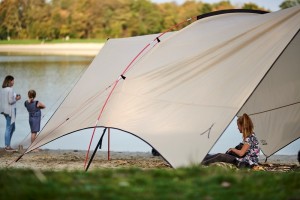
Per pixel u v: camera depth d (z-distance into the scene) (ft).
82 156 60.85
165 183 26.63
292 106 53.26
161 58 45.21
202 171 29.14
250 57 41.34
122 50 53.62
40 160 57.11
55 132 48.19
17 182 25.98
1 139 78.69
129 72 45.96
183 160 38.22
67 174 28.04
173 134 40.01
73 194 24.22
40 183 25.76
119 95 44.93
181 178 28.02
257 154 43.62
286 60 52.01
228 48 42.65
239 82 40.45
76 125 46.91
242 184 26.81
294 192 26.53
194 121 40.06
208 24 47.06
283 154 68.13
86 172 28.84
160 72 44.14
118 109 43.91
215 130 38.88
